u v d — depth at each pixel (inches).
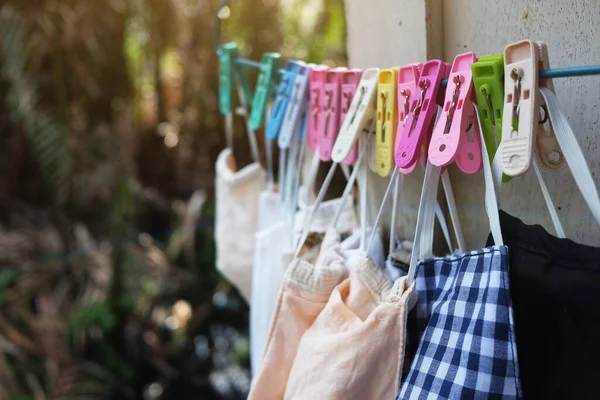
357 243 23.9
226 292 58.6
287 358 21.3
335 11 57.6
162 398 57.0
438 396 16.1
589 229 18.7
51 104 58.0
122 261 54.9
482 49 21.4
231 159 32.3
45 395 47.4
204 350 60.9
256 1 59.7
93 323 51.2
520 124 15.0
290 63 24.8
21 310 50.1
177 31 62.1
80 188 57.7
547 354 15.9
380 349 18.2
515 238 16.5
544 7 19.1
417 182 24.0
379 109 20.3
